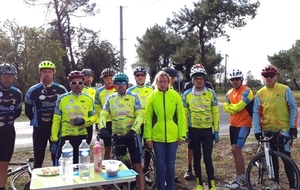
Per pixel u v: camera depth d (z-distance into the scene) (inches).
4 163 191.6
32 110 203.0
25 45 1026.7
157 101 183.0
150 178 214.8
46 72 199.6
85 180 133.9
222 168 257.3
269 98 199.0
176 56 1514.5
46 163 265.6
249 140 350.3
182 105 188.2
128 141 182.7
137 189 185.9
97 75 1705.2
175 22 1366.9
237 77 210.4
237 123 213.9
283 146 197.9
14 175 211.2
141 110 185.3
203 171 249.8
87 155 140.1
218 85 2378.2
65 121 186.7
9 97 189.3
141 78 226.1
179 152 304.7
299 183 183.5
